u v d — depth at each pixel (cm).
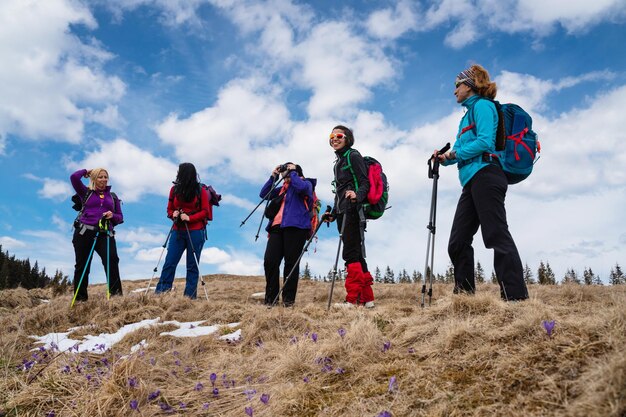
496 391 236
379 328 386
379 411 247
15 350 471
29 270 3734
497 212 413
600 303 347
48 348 460
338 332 363
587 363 231
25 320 584
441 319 365
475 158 433
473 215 451
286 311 481
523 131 432
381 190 557
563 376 229
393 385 268
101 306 616
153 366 380
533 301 348
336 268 528
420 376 273
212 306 604
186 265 750
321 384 303
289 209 630
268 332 442
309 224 640
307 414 270
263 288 1178
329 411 265
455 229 459
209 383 355
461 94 460
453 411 228
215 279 1705
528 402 218
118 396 320
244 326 489
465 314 359
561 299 511
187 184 731
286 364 338
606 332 254
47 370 388
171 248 746
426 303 640
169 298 651
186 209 746
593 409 191
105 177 713
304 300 791
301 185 616
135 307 616
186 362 407
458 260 459
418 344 332
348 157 563
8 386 365
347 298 553
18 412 326
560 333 273
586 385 209
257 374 354
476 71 452
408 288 843
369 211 564
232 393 328
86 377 362
